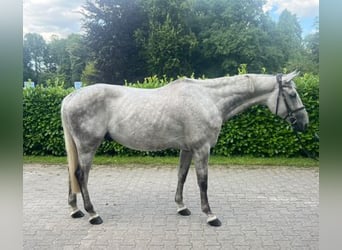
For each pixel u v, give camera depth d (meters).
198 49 30.91
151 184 6.02
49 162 7.71
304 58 29.94
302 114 4.20
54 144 8.10
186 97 4.10
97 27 31.17
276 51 30.81
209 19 32.00
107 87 4.23
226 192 5.52
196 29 32.25
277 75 4.23
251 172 6.74
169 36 29.22
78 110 4.11
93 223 4.29
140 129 4.12
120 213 4.66
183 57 30.05
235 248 3.66
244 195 5.38
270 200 5.14
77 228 4.20
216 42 29.70
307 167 7.09
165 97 4.16
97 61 31.06
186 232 4.05
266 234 4.00
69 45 37.31
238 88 4.20
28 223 4.36
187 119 4.07
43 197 5.38
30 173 6.86
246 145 7.72
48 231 4.12
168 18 30.11
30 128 8.07
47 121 8.03
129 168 7.17
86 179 4.26
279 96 4.17
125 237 3.94
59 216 4.58
